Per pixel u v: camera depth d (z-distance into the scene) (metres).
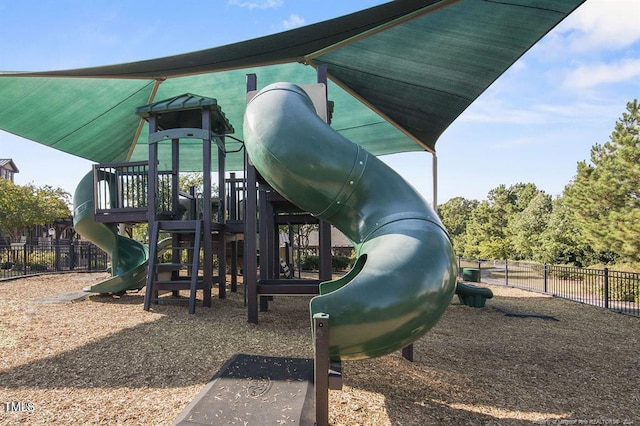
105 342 4.09
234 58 6.23
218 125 7.57
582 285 12.23
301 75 7.93
